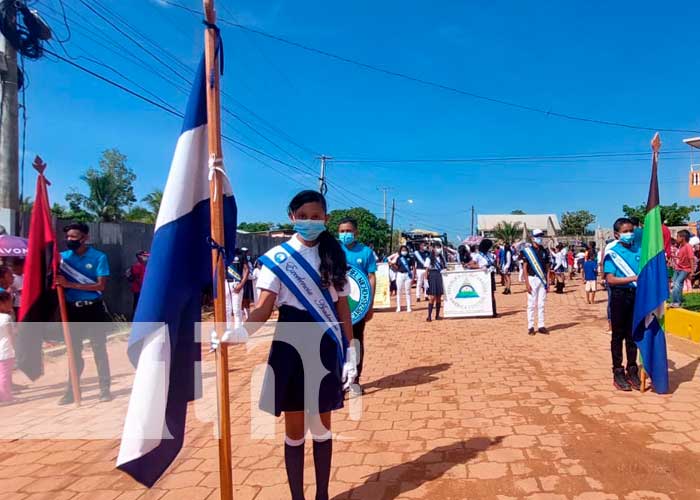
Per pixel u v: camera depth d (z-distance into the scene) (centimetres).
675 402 463
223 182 251
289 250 275
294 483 282
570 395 497
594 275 1290
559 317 1051
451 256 2616
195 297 262
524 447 377
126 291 1215
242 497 319
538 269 838
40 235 523
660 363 489
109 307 1169
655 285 475
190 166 254
